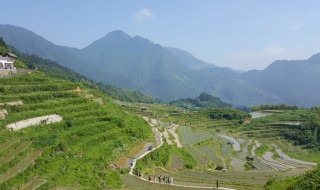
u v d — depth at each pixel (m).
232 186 91.38
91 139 105.38
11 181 65.44
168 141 158.62
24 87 120.50
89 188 73.50
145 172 99.88
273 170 133.50
